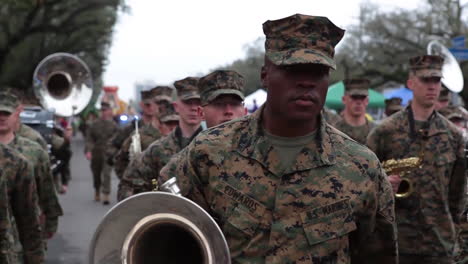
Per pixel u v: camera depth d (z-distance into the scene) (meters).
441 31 40.91
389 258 2.59
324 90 2.35
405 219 4.86
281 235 2.38
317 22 2.31
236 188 2.45
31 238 4.52
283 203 2.39
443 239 4.84
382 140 5.02
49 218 5.69
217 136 2.54
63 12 37.88
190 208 2.23
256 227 2.40
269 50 2.37
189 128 5.14
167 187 2.52
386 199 2.50
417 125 4.94
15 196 4.41
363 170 2.44
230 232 2.45
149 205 2.29
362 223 2.47
